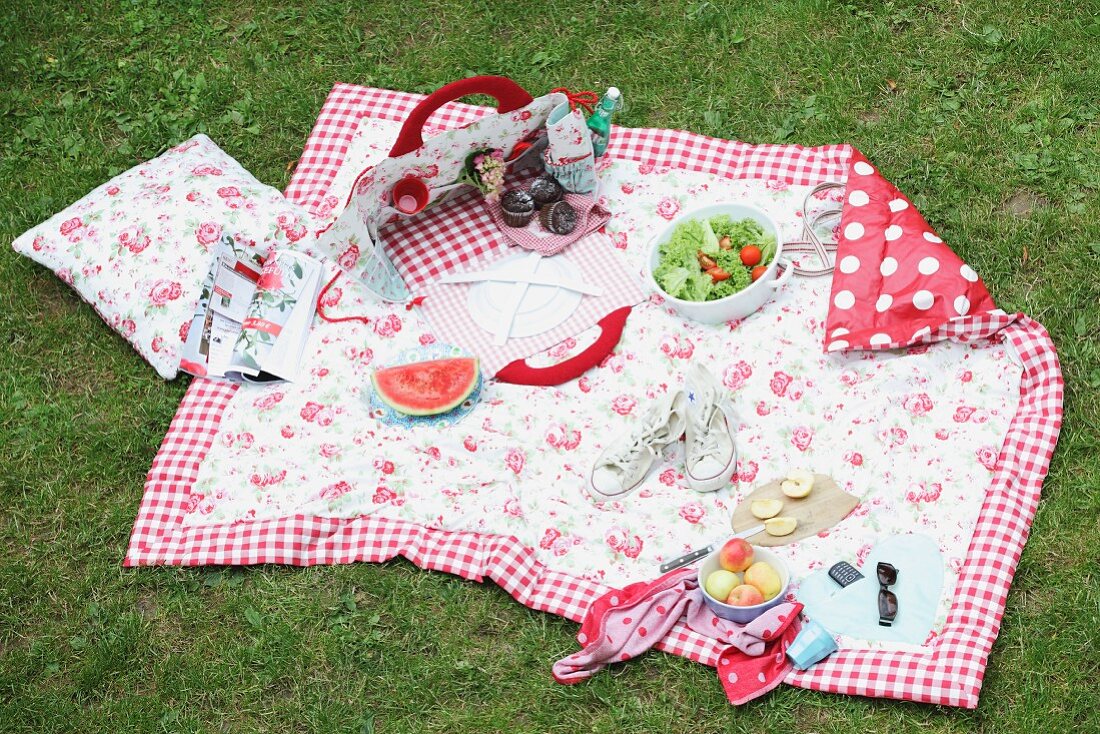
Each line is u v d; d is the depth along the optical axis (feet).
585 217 16.15
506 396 15.44
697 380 15.03
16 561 15.25
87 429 15.80
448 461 15.16
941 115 16.51
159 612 14.94
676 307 15.49
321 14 17.99
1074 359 15.10
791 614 13.97
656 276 15.57
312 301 15.92
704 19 17.31
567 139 15.66
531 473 15.11
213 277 15.76
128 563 15.11
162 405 15.85
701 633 14.26
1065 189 15.92
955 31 16.89
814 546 14.51
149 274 15.84
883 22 17.03
